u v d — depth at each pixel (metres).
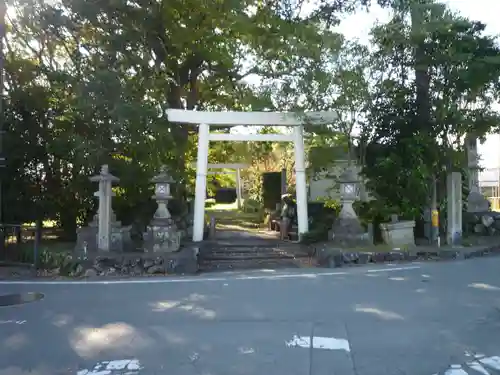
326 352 5.45
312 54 13.91
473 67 13.67
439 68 14.20
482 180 30.72
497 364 5.09
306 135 16.20
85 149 13.69
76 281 10.16
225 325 6.56
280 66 15.52
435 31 13.82
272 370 4.93
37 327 6.50
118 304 7.86
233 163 29.73
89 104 13.45
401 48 14.45
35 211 14.64
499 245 14.66
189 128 18.67
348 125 15.25
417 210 14.80
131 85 14.41
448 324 6.55
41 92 14.67
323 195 20.27
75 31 14.70
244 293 8.72
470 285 9.20
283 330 6.32
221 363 5.13
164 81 16.69
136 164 14.45
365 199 15.75
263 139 15.47
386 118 15.39
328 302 7.89
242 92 17.58
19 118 14.55
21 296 8.55
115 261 11.22
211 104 19.41
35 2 13.67
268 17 14.50
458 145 15.12
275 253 13.59
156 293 8.78
